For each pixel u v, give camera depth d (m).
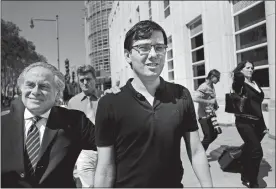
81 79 2.80
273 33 5.39
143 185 1.29
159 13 14.68
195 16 9.67
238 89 3.09
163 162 1.30
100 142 1.37
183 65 11.21
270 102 5.52
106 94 1.42
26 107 1.40
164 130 1.31
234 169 3.65
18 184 1.27
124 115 1.32
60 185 1.32
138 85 1.44
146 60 1.37
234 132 6.30
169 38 13.43
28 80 1.37
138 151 1.31
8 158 1.28
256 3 6.46
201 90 3.94
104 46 24.12
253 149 2.98
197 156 1.49
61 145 1.35
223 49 7.52
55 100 1.50
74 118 1.49
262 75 6.44
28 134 1.35
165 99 1.39
